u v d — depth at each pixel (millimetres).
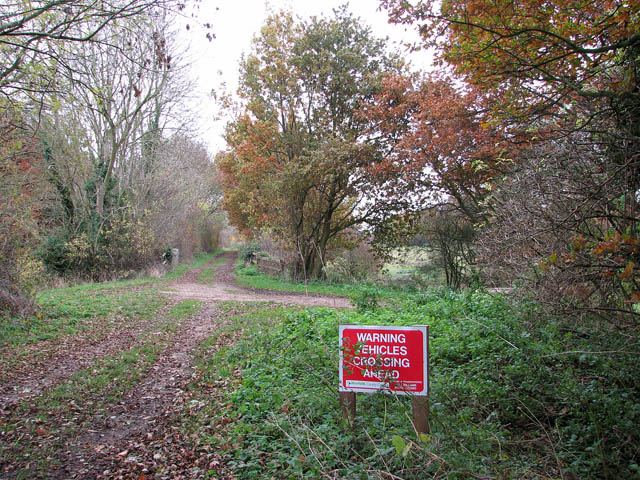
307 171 22969
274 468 4129
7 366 7793
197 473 4281
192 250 49031
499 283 8094
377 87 23844
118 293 18656
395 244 26828
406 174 20750
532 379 5191
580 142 5176
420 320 9078
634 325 4832
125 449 4898
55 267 23938
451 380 5586
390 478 3633
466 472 3303
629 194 4836
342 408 4551
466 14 6348
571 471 3490
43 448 4840
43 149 18969
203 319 13133
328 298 19094
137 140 25875
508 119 6855
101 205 25188
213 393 6477
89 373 7574
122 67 20672
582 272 5078
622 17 4930
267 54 25469
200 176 37406
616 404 4297
